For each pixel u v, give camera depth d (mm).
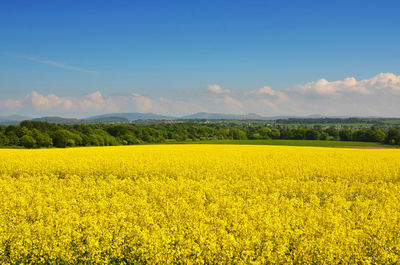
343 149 40125
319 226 7875
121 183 14086
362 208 10141
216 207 9711
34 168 18766
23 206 10109
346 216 8992
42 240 7270
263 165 20469
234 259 6445
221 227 7906
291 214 9031
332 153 31656
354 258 6660
